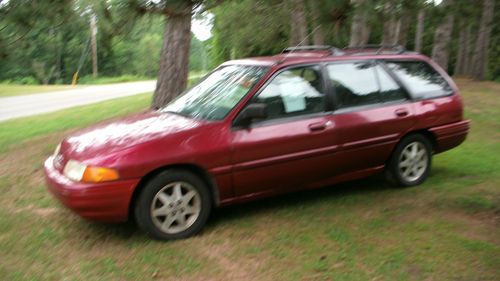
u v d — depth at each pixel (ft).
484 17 98.73
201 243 15.62
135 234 16.40
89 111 55.01
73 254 15.08
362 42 32.17
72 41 215.72
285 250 15.01
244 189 16.87
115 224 17.24
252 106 16.56
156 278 13.57
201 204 16.20
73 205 15.02
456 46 128.16
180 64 35.42
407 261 14.16
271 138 16.92
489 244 15.15
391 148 19.76
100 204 14.89
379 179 21.90
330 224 16.88
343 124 18.35
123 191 15.01
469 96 60.75
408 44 145.79
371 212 17.93
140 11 22.04
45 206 19.42
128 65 252.83
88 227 17.08
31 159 27.91
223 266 14.14
